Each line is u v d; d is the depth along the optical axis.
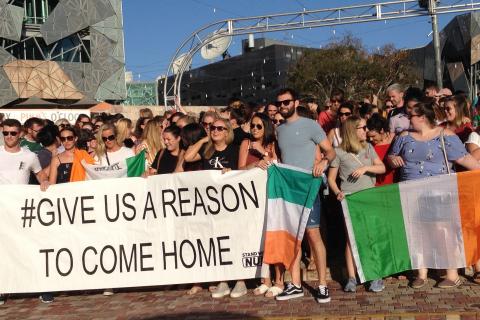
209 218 7.56
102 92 45.84
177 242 7.63
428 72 49.38
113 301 7.63
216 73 105.00
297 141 7.06
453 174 7.00
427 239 7.10
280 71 94.94
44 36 43.06
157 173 8.05
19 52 43.25
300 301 6.96
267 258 7.17
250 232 7.48
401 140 7.27
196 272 7.58
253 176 7.45
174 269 7.64
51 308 7.50
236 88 101.81
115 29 46.56
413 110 7.12
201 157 7.80
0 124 10.32
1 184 7.98
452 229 7.02
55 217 7.82
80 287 7.76
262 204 7.45
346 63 60.88
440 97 8.77
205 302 7.23
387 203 7.16
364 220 7.17
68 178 8.18
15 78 41.75
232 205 7.50
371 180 7.29
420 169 7.11
